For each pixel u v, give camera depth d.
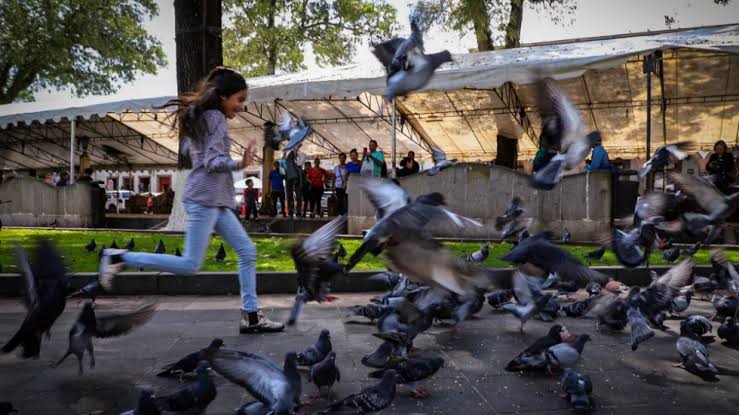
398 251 2.44
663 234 5.91
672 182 5.87
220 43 13.33
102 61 30.92
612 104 17.48
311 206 18.25
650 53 11.86
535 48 14.69
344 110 19.67
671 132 19.75
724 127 18.86
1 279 7.90
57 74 30.30
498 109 18.91
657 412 3.71
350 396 3.41
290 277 8.17
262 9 24.56
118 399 3.92
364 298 7.74
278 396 3.14
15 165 31.53
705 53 13.63
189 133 5.21
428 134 22.16
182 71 13.05
